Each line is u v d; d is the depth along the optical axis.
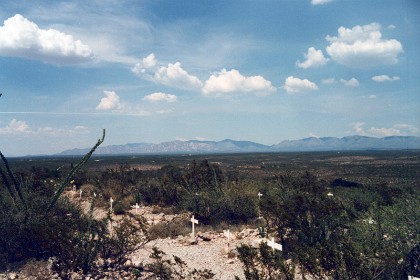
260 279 7.49
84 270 8.63
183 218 15.23
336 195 16.08
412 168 65.62
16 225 9.52
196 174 21.22
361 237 7.65
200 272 8.53
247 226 14.01
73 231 9.20
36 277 8.34
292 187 16.77
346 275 6.82
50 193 16.03
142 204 20.66
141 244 10.41
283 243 10.27
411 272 7.03
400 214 7.71
